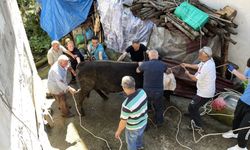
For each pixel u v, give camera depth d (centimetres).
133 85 518
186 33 735
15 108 355
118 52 905
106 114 751
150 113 739
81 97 725
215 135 674
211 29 738
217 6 788
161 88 646
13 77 390
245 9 721
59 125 724
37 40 1044
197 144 657
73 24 927
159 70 631
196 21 723
